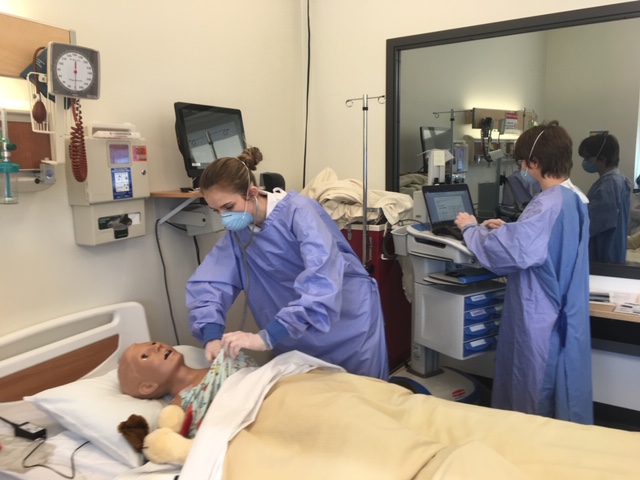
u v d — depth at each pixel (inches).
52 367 66.5
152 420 59.1
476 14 102.0
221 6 97.7
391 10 111.2
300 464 47.2
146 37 82.7
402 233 94.7
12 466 54.9
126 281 82.0
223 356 60.8
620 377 98.0
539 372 74.0
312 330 58.6
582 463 47.1
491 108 119.7
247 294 71.9
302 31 122.5
